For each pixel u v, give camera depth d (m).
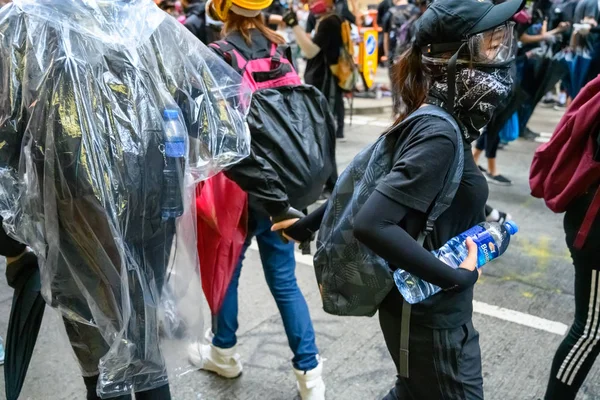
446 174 1.43
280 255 2.41
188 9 4.32
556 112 9.05
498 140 5.51
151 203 1.59
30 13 1.47
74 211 1.48
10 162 1.51
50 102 1.44
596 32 5.50
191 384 2.68
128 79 1.53
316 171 2.21
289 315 2.44
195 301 1.85
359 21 7.21
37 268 1.78
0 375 2.64
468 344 1.63
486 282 3.68
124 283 1.56
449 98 1.49
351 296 1.60
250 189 2.01
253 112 2.13
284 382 2.72
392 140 1.55
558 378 2.13
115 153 1.50
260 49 2.26
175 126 1.61
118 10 1.56
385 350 2.97
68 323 1.65
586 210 1.97
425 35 1.53
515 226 1.67
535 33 5.50
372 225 1.39
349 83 6.42
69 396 2.60
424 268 1.42
